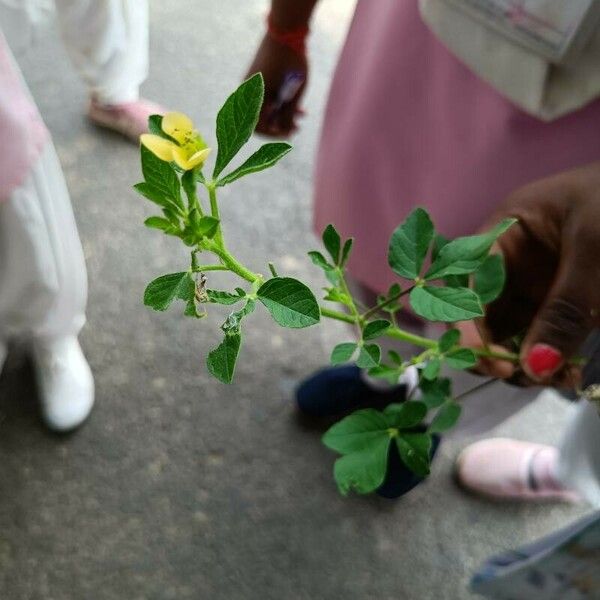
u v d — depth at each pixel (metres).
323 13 1.63
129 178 1.34
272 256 1.28
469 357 0.46
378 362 0.39
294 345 1.19
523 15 0.51
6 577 0.97
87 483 1.04
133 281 1.22
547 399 1.18
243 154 1.34
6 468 1.04
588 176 0.48
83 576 0.98
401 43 0.63
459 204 0.65
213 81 1.49
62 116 1.40
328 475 1.08
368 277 0.78
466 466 1.09
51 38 1.47
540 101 0.55
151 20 1.57
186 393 1.13
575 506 1.10
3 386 1.10
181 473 1.07
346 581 1.01
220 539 1.02
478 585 0.76
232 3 1.62
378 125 0.68
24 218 0.75
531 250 0.53
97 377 1.13
